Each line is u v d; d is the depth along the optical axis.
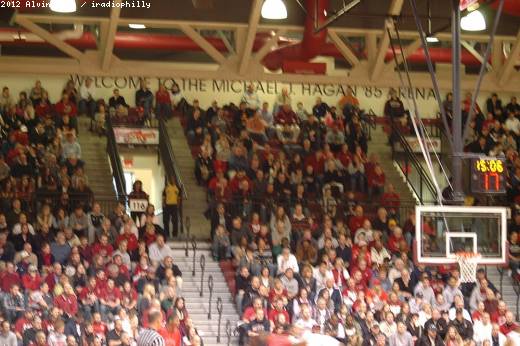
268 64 45.25
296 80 45.41
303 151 42.66
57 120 41.50
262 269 33.59
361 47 47.44
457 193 26.09
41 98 42.22
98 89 44.59
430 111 47.09
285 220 36.44
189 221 39.53
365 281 34.44
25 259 31.45
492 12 42.38
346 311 31.88
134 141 41.69
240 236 35.97
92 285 30.88
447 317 32.09
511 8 40.72
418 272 35.03
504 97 48.16
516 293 36.44
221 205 37.25
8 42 44.38
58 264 31.33
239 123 43.19
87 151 42.25
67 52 42.12
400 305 32.97
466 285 35.03
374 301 33.16
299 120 44.53
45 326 28.94
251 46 42.59
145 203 36.75
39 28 40.59
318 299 32.12
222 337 32.97
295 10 40.78
